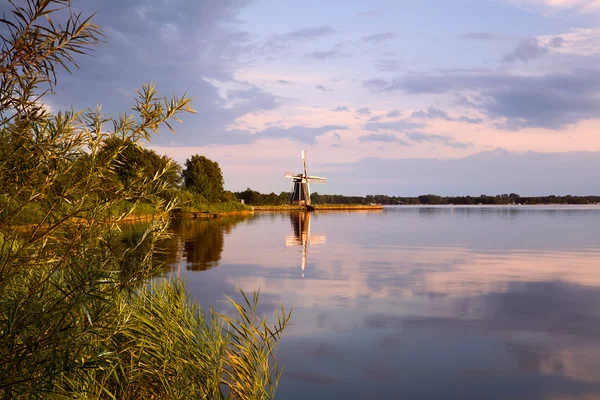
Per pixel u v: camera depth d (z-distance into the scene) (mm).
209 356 3699
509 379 6402
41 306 1999
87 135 2225
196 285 12375
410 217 65688
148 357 3393
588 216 69062
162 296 4020
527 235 31953
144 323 3469
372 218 61312
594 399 5824
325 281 13602
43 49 1870
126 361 3285
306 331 8547
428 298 11500
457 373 6625
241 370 3848
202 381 3492
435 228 39531
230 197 84438
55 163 2102
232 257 18594
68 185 2129
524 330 8734
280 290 12141
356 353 7383
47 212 2084
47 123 2068
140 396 3283
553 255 20500
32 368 1924
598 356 7379
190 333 3684
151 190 2412
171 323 3594
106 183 2305
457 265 17266
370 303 10859
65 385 2621
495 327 8922
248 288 12195
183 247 22109
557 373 6660
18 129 1956
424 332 8578
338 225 43625
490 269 16375
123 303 2676
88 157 2242
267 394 3896
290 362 6996
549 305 10859
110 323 2418
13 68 1829
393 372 6617
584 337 8344
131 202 2359
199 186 69875
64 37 1869
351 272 15406
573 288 12961
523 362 7086
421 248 23281
